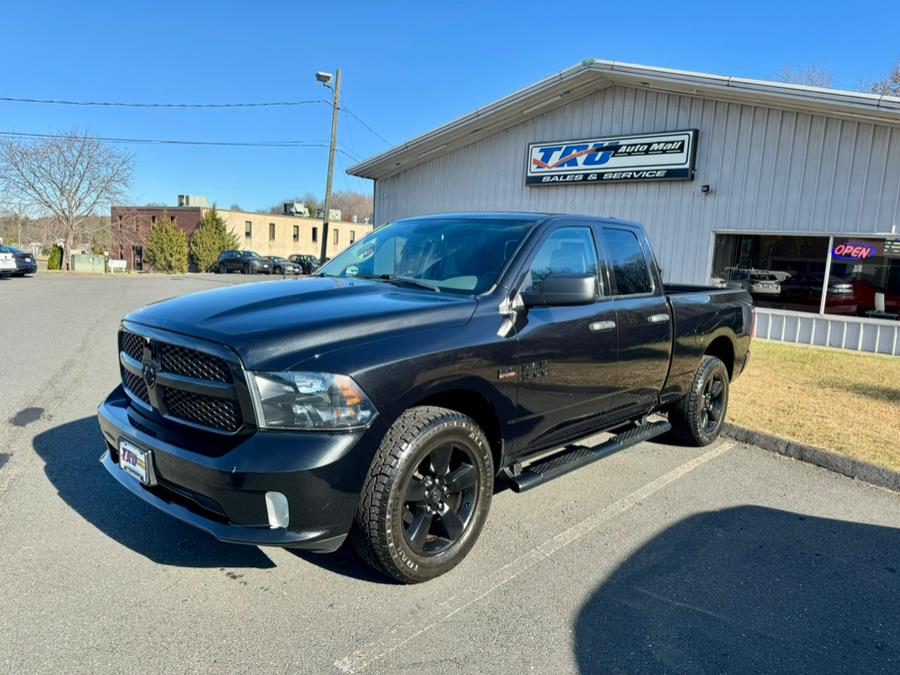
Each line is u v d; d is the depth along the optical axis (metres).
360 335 2.85
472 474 3.29
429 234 4.27
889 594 3.24
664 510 4.23
